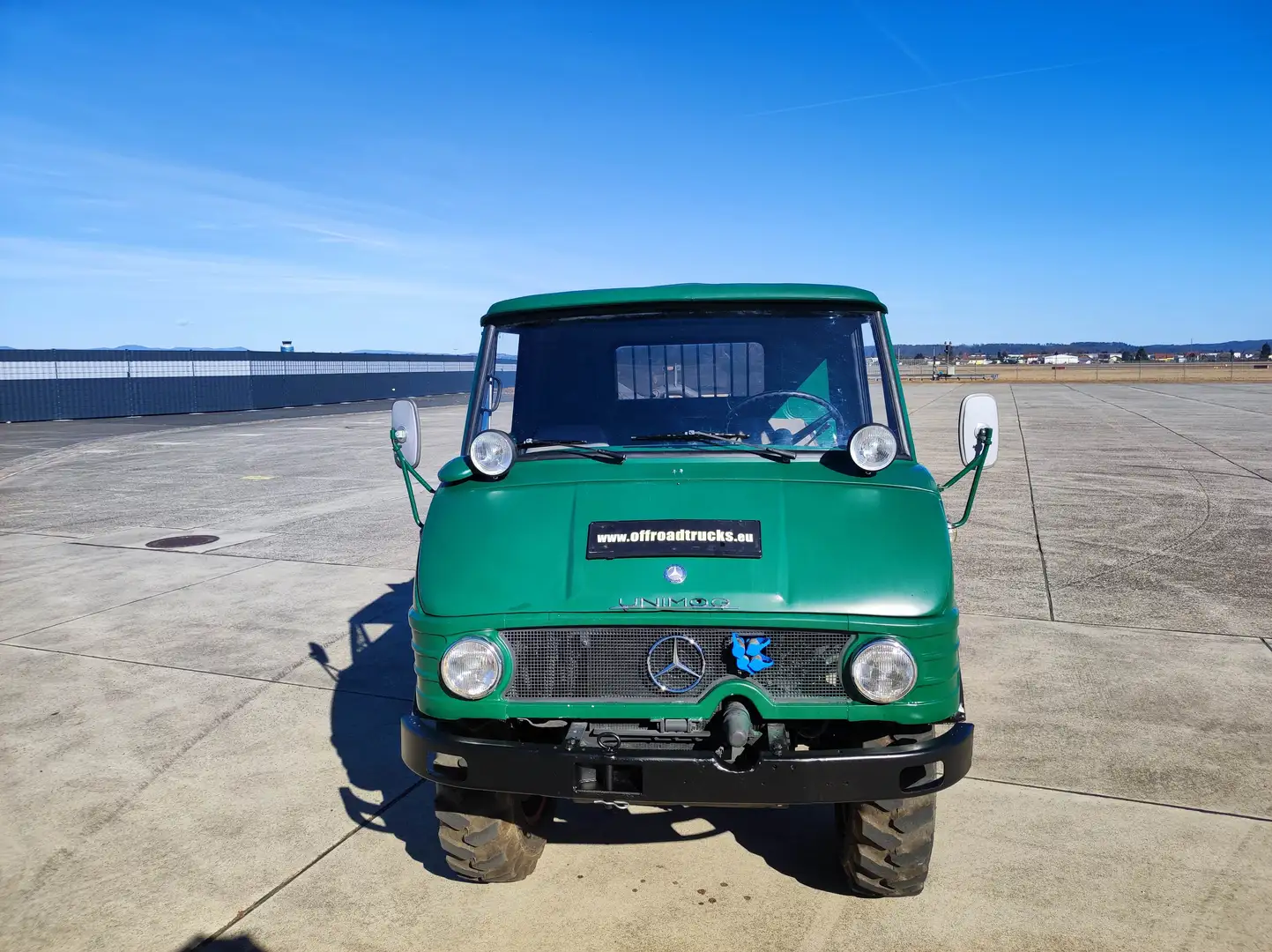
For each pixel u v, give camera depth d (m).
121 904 3.73
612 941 3.44
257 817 4.45
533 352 4.00
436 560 3.34
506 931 3.52
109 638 7.23
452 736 3.13
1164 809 4.32
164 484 15.42
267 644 7.04
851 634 3.06
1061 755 4.89
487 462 3.55
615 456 3.67
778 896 3.71
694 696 3.10
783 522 3.29
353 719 5.61
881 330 3.83
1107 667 6.19
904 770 2.99
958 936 3.42
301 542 10.71
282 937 3.51
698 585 3.12
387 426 28.20
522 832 3.75
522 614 3.15
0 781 4.84
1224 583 8.20
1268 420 25.03
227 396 36.47
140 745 5.27
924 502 3.39
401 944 3.45
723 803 2.96
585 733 3.15
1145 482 13.80
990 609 7.54
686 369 3.88
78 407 30.95
